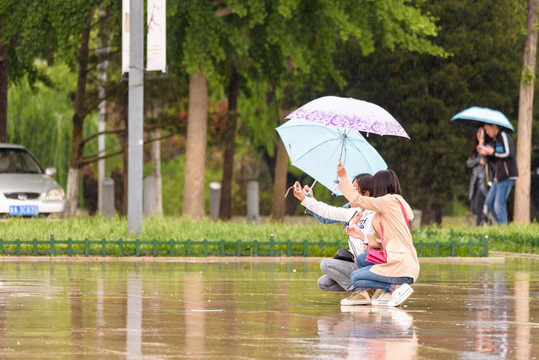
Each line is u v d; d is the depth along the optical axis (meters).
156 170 86.56
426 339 15.70
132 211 41.56
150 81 70.62
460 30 74.38
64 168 89.56
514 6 76.06
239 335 15.92
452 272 32.88
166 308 20.05
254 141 98.62
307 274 30.72
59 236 39.66
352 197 20.73
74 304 20.66
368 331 16.62
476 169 60.38
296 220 93.94
